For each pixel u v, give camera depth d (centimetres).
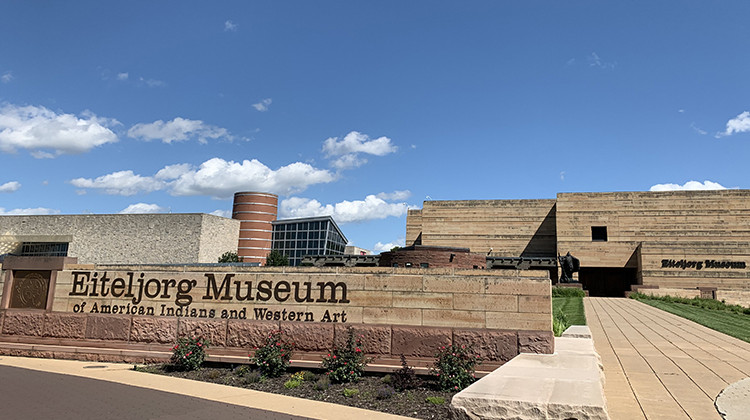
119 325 1409
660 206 6059
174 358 1258
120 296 1444
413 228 7869
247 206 9119
